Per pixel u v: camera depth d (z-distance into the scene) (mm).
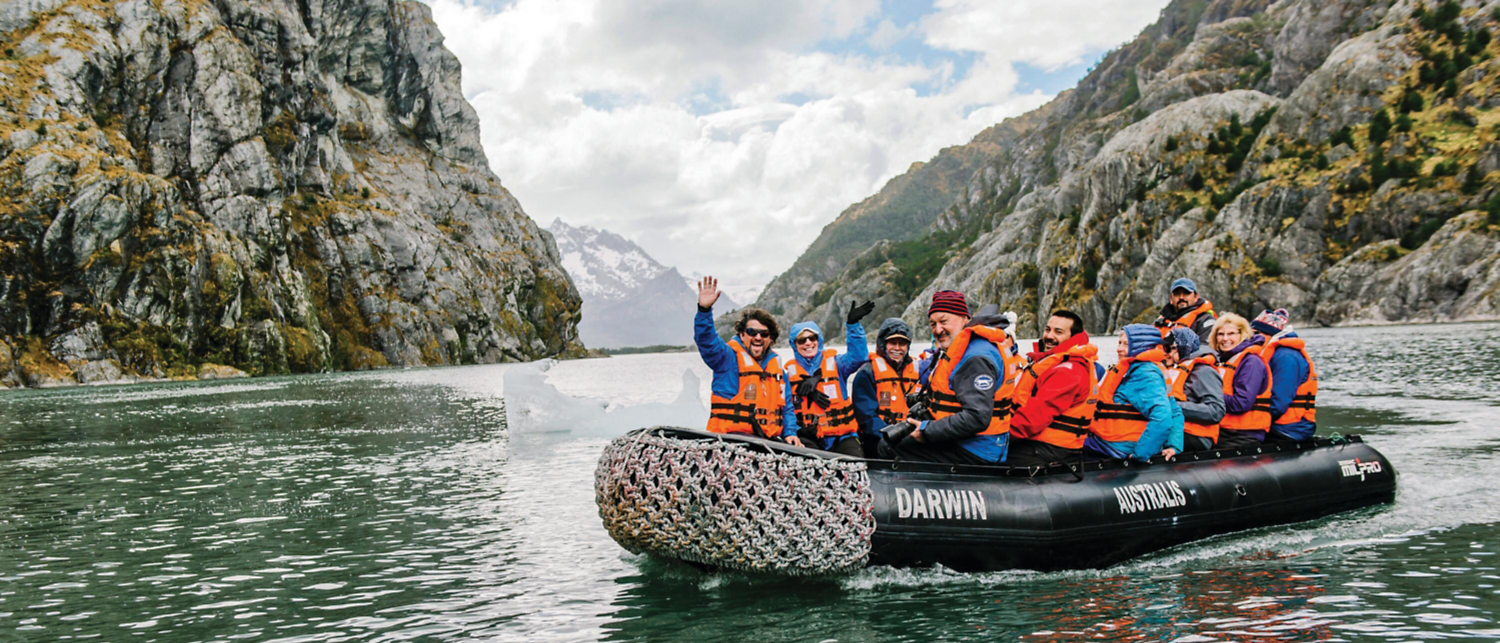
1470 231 83188
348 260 111062
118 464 17734
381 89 151250
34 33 80250
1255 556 7816
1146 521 7770
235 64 95875
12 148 69250
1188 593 6844
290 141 109125
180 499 13172
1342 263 94438
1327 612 6305
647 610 6930
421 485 13781
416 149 154125
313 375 79500
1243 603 6555
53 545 10242
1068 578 7355
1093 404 7957
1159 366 8125
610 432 20953
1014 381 7855
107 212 70938
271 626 6938
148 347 72250
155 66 88062
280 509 12086
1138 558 7828
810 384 8297
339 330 104938
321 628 6836
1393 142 103938
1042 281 150500
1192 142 134625
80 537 10648
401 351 110812
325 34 141000
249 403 37125
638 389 42031
